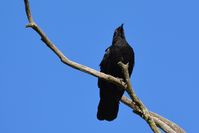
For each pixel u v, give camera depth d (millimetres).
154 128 13242
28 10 13359
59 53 14211
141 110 13617
